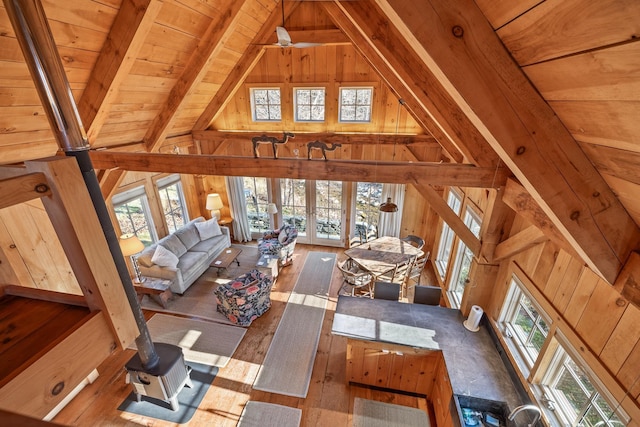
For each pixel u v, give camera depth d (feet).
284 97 18.81
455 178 9.24
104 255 3.66
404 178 9.66
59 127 4.22
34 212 10.89
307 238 23.81
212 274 19.36
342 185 21.61
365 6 7.33
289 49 17.58
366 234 22.74
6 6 3.51
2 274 4.21
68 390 3.39
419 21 3.54
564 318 6.98
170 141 17.62
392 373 11.03
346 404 11.02
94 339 3.67
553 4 2.68
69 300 4.00
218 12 11.39
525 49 3.42
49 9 6.86
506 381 8.57
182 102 13.85
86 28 7.98
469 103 3.92
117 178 13.58
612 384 5.50
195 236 20.66
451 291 15.79
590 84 3.04
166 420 10.43
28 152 9.72
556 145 4.15
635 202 4.07
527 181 4.36
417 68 7.70
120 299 3.93
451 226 10.34
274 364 12.67
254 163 10.68
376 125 18.31
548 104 3.95
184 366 10.41
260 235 24.80
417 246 19.15
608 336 5.73
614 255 4.64
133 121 13.17
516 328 9.50
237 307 14.57
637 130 2.99
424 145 17.80
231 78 17.34
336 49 17.12
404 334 10.24
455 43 3.64
